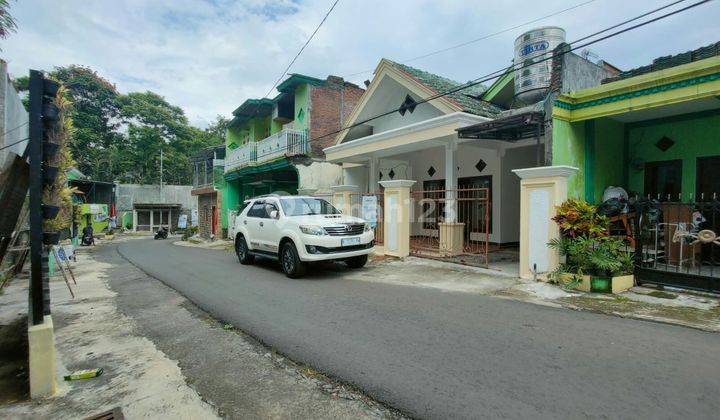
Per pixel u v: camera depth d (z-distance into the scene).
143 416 3.25
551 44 9.23
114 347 4.93
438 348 4.35
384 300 6.54
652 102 7.32
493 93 11.24
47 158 4.09
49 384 3.69
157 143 41.88
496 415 2.98
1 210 4.82
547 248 7.30
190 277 9.77
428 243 12.52
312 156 17.61
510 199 12.88
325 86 18.59
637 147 9.55
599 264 6.45
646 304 5.87
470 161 13.62
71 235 21.91
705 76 6.65
